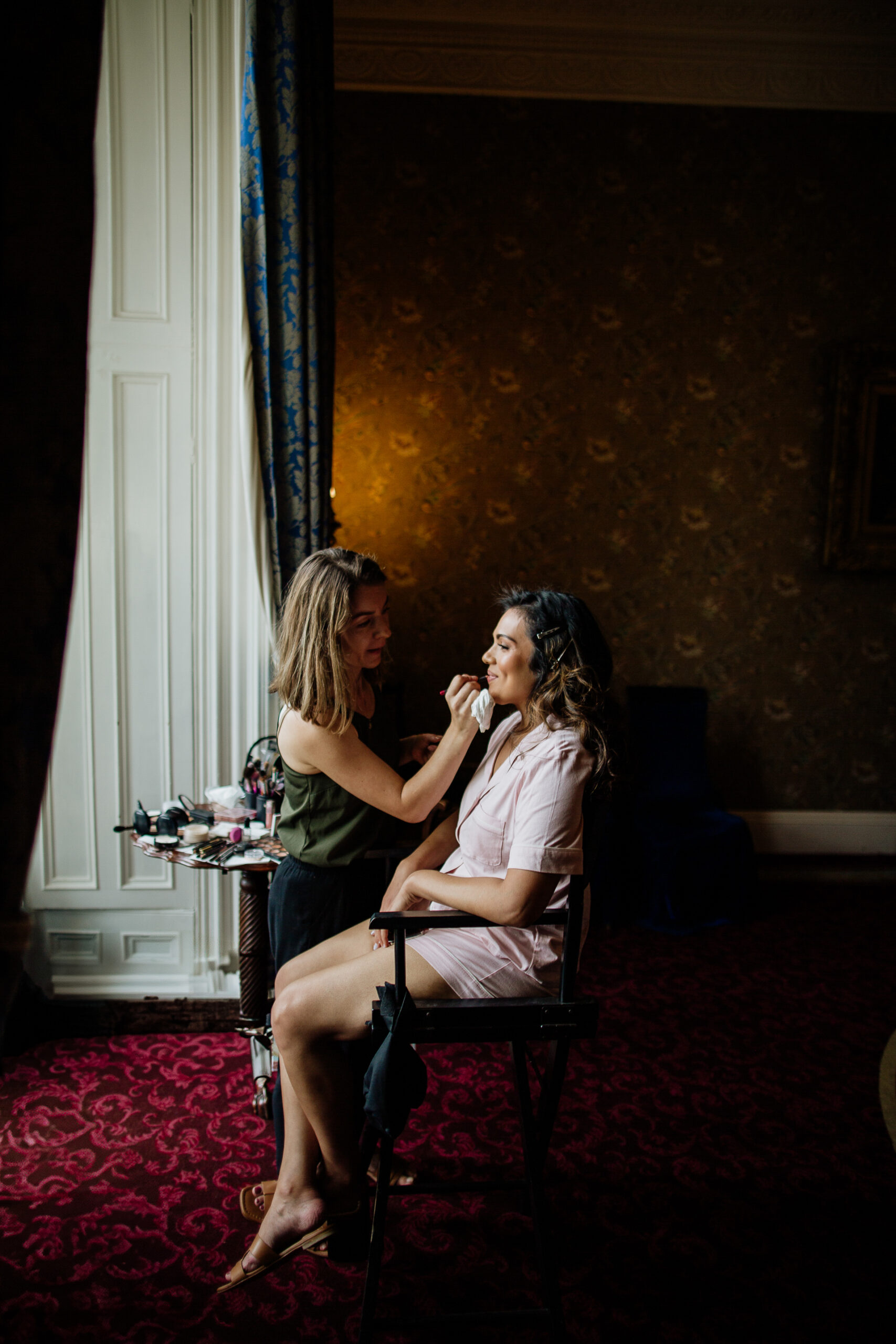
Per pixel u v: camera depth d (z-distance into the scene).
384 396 4.33
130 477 2.69
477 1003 1.61
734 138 4.27
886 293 4.39
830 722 4.62
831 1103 2.46
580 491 4.43
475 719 1.81
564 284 4.31
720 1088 2.53
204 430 2.70
